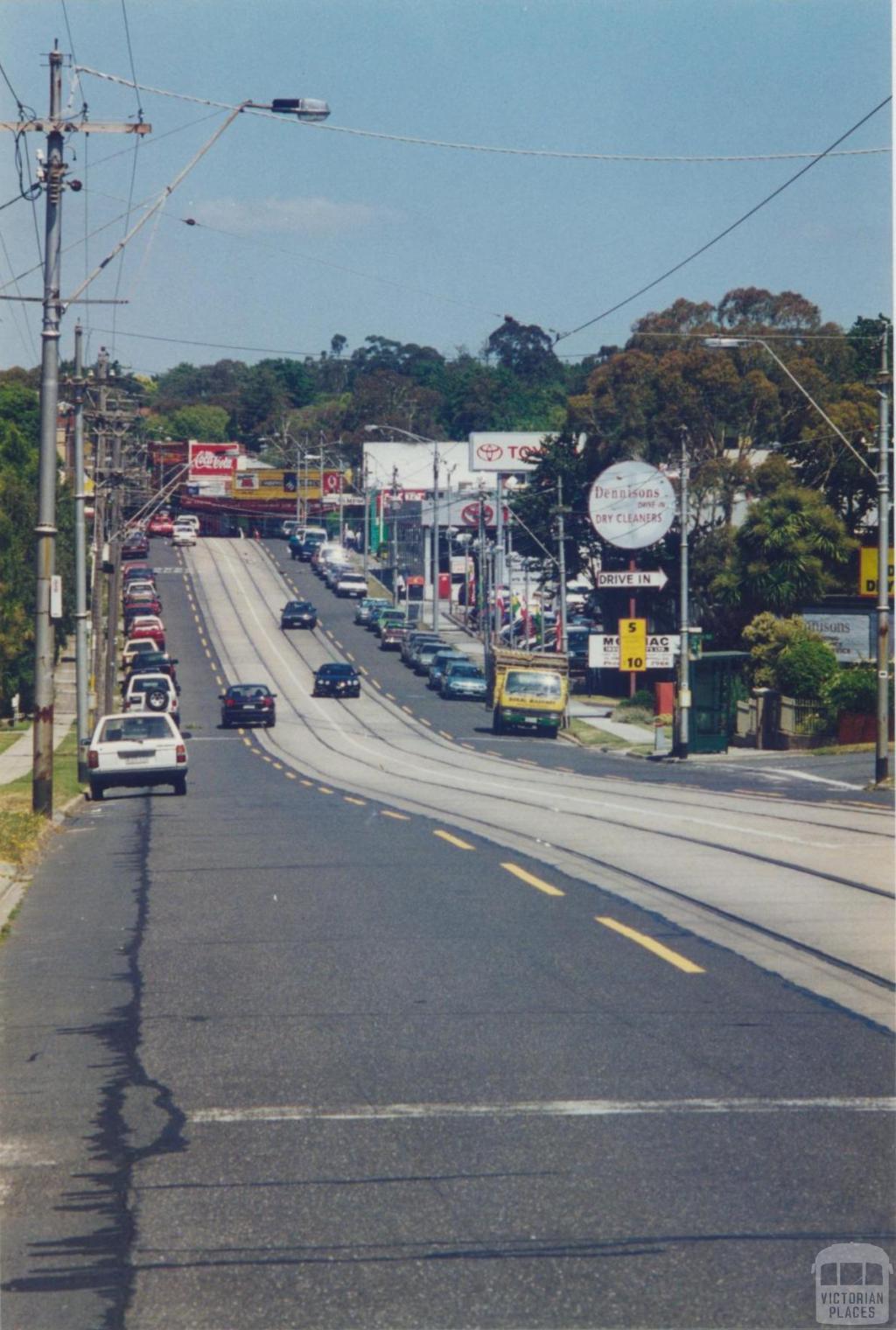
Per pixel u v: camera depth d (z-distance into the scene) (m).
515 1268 6.52
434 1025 10.65
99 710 60.53
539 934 14.08
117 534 58.44
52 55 26.72
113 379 56.47
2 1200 7.44
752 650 58.28
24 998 11.84
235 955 13.26
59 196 26.84
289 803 29.77
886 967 12.50
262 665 86.88
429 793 32.88
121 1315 6.14
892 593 56.75
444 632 105.75
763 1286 6.31
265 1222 7.07
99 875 19.00
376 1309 6.15
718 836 22.55
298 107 23.66
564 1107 8.73
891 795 33.06
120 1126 8.54
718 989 11.70
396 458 142.50
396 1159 7.88
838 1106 8.71
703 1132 8.25
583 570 87.19
